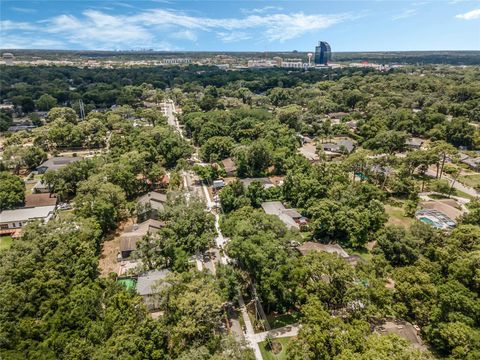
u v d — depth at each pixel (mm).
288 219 74875
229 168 110375
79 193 81125
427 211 82500
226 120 151875
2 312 44438
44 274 50781
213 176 104250
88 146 138125
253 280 57844
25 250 55062
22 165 111938
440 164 113812
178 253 61000
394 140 124438
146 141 117938
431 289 47469
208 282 51719
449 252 55625
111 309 44688
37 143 129750
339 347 38781
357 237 69688
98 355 38156
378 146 127438
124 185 90875
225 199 83750
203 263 65125
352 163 96875
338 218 71188
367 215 73062
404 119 147500
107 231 77000
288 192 88688
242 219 66250
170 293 47000
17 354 39000
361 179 99938
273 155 110938
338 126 150875
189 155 119375
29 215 79562
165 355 40531
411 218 81188
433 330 44156
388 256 62219
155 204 81312
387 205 88125
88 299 46969
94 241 63906
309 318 42375
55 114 156500
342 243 71062
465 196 93250
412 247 61375
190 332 42000
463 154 120438
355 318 45562
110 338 40531
